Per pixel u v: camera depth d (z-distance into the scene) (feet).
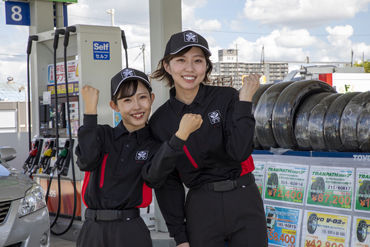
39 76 20.43
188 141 7.98
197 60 7.93
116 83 7.95
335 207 10.63
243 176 8.14
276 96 12.23
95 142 7.82
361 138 10.68
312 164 11.09
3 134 35.63
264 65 212.43
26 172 19.84
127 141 8.14
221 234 8.02
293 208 11.25
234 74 209.26
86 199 8.16
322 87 12.24
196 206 8.12
